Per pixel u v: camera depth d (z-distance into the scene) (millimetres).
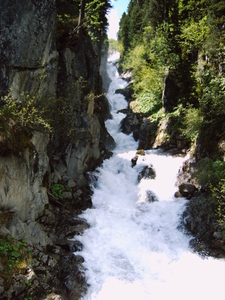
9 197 7195
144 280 8336
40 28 8961
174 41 21266
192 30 19828
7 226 7102
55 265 7629
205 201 10922
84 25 13930
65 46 12664
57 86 12008
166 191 13656
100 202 12773
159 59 22531
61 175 12148
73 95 12266
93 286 7738
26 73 8609
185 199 12320
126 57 38656
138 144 21438
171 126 18672
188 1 22766
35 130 8383
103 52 34094
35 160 8508
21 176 7723
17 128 7547
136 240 10312
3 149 6816
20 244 7086
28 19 8430
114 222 11195
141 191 14125
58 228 9852
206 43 16734
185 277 8555
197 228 10484
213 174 11156
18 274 6336
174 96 20500
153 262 9242
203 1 20438
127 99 29688
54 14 9703
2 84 7723
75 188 12180
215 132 12664
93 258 8789
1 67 7672
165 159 16484
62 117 11117
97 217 11164
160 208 12289
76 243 9086
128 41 43969
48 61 10039
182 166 14055
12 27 7918
